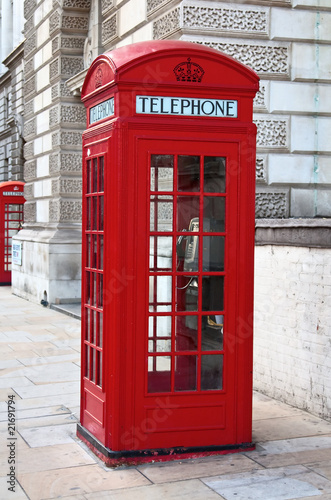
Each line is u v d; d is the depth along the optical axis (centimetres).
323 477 467
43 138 1483
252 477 466
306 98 837
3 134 2708
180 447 500
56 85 1377
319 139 841
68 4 1331
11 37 3089
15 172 2252
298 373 641
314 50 835
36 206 1561
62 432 570
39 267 1437
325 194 845
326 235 596
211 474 471
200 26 802
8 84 2644
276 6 822
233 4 808
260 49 820
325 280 602
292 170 836
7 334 1071
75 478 464
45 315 1280
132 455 488
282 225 661
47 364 848
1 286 1906
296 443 538
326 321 601
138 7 934
